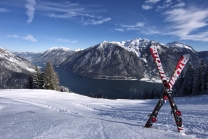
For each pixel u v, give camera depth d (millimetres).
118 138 3271
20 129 4004
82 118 5441
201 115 7434
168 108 11734
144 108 13445
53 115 6324
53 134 3533
